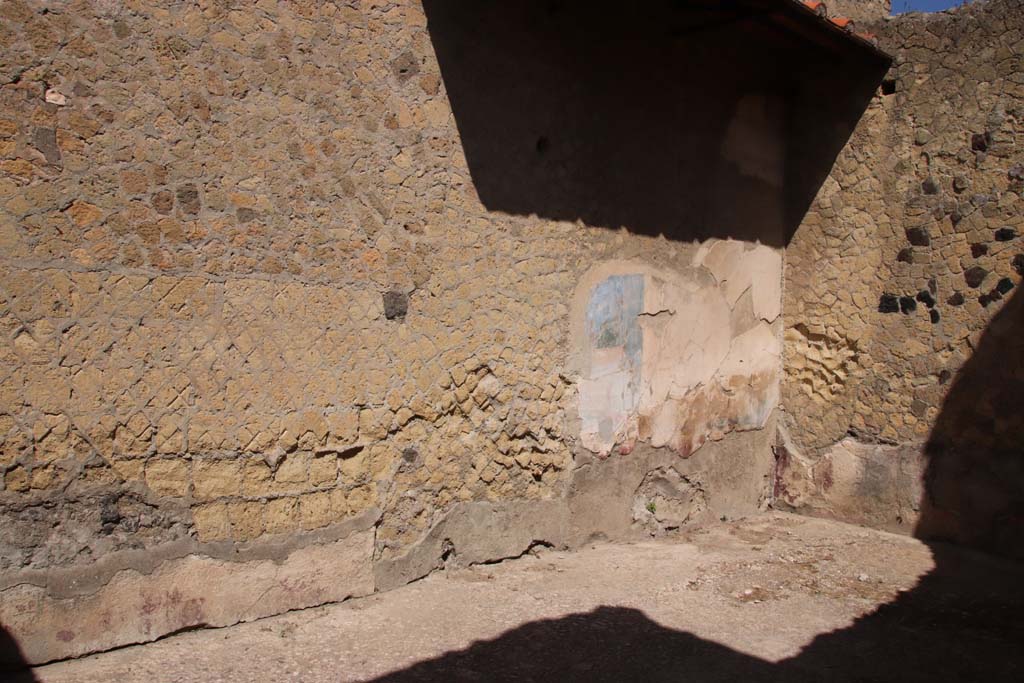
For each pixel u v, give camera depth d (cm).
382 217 387
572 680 332
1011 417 510
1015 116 510
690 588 443
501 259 436
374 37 383
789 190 607
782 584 459
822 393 592
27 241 291
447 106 410
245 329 344
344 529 380
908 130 554
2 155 285
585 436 486
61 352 299
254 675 308
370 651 338
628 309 505
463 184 418
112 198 309
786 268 609
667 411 534
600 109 482
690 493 554
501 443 443
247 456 347
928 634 402
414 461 405
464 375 423
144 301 317
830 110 588
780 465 609
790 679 345
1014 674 360
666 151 522
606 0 471
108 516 312
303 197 360
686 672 345
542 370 460
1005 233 514
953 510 534
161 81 321
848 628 405
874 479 568
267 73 348
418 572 412
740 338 581
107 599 312
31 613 295
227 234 338
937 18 541
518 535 457
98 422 308
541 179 454
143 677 297
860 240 575
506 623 378
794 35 510
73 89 300
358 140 378
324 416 369
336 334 371
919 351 549
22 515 293
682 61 527
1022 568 496
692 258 543
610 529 506
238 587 347
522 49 442
